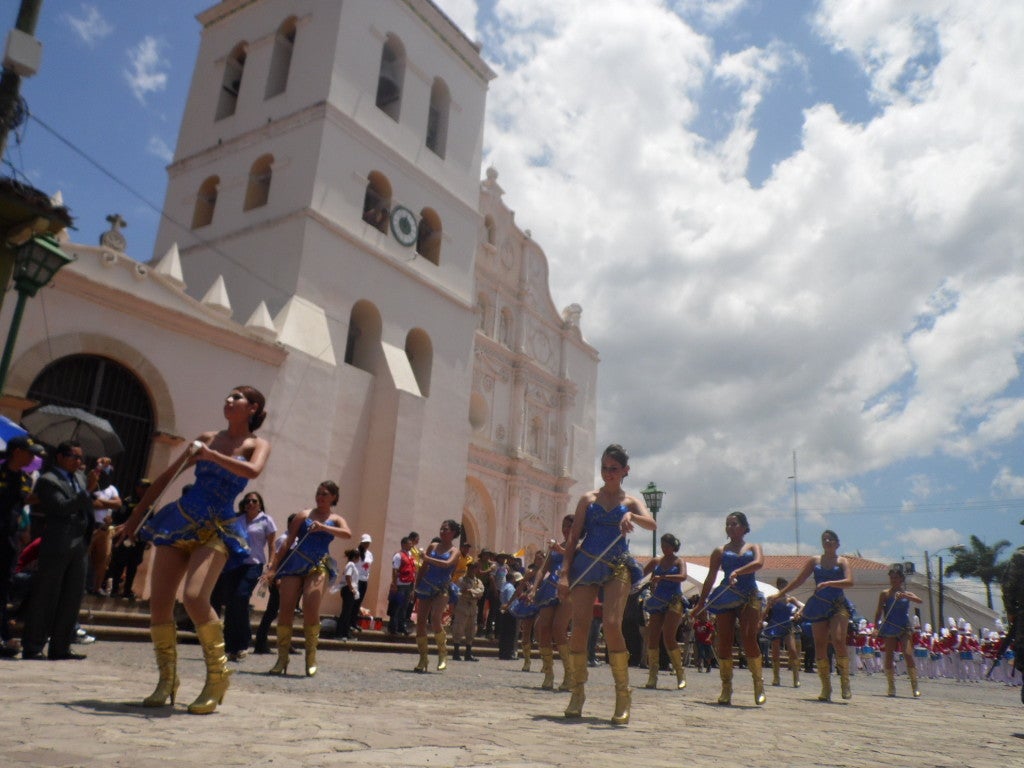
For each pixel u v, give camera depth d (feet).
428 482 71.61
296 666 28.58
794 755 13.56
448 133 84.28
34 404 43.83
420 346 76.89
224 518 13.83
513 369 94.27
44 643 21.48
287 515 56.80
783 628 41.14
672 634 32.19
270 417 56.95
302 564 24.63
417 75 81.51
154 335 51.03
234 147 74.90
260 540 29.68
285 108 73.00
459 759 10.78
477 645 53.36
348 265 68.49
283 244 66.13
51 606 21.59
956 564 180.65
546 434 98.84
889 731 19.27
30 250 27.71
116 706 13.57
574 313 108.17
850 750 14.82
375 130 74.59
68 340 46.47
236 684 20.15
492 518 87.40
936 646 78.79
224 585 29.43
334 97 70.59
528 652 37.76
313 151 68.49
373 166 73.51
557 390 102.06
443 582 31.91
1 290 28.43
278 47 78.33
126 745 10.12
